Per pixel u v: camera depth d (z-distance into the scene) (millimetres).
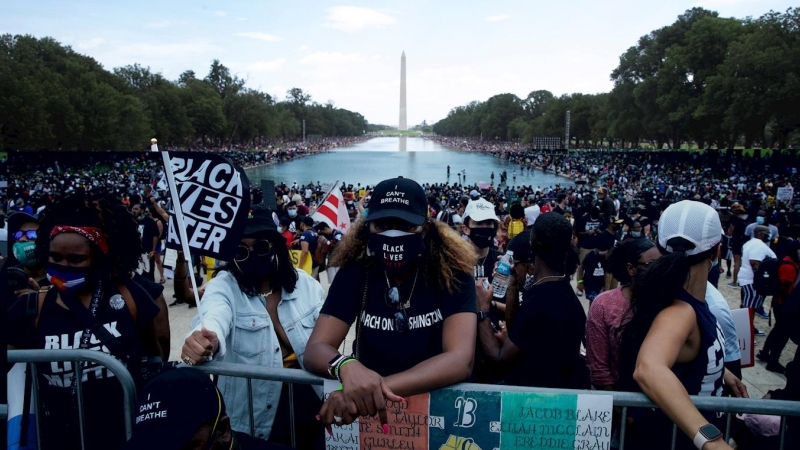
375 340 2232
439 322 2225
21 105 47250
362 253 2287
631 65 72750
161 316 2703
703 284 2303
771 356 7008
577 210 14586
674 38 69188
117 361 2174
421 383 1952
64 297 2395
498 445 2125
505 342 3117
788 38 47188
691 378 2225
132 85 88688
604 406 2078
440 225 2260
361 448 2199
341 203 9758
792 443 2719
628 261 3764
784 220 12789
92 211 2436
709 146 67312
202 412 1615
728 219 14484
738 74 51812
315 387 2727
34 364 2203
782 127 52375
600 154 81812
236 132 118062
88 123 58594
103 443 2438
